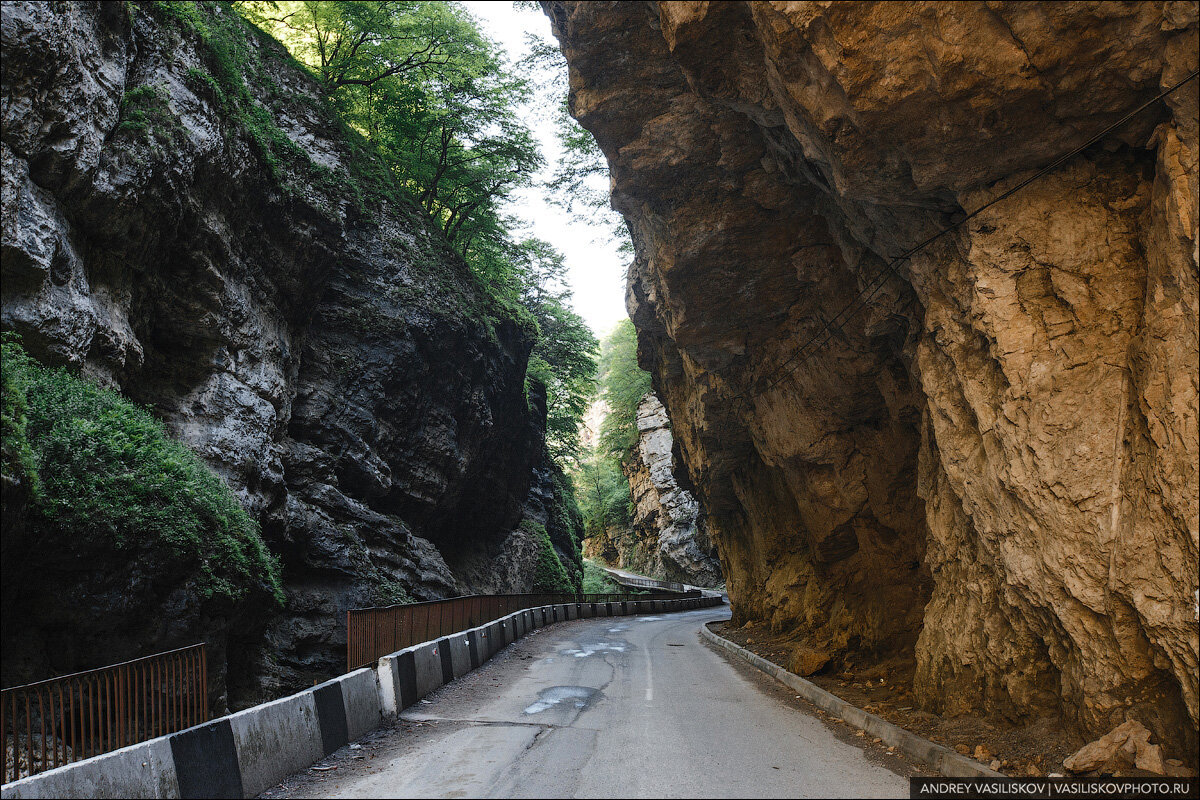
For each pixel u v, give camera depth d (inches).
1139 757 221.6
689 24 301.9
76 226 410.6
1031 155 272.2
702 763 266.2
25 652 328.8
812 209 447.8
